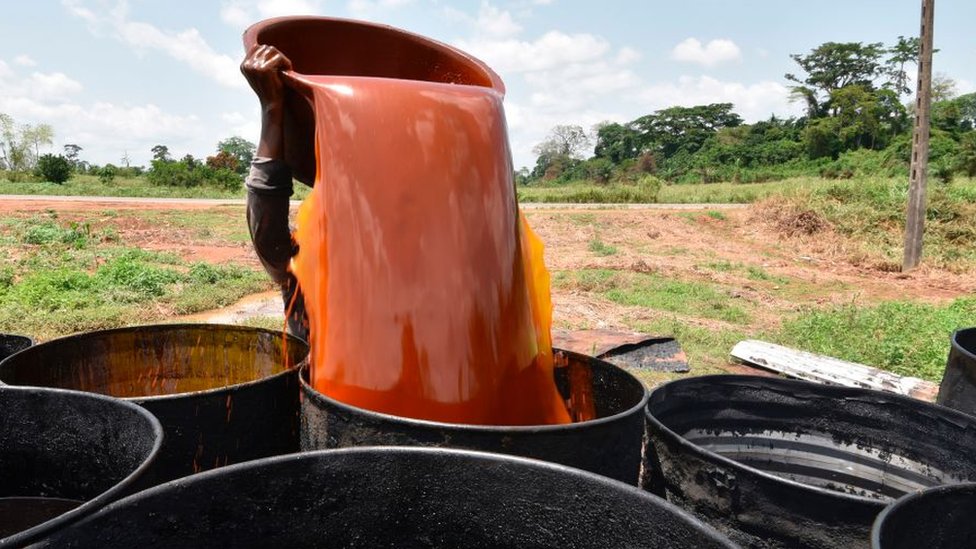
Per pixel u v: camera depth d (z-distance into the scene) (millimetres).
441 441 1814
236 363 3139
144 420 1630
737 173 55781
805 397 2611
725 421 2650
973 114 74625
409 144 2184
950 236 20016
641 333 7996
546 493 1419
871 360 7758
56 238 16594
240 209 25906
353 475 1463
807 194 23375
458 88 2332
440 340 2141
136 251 14742
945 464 2367
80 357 2842
